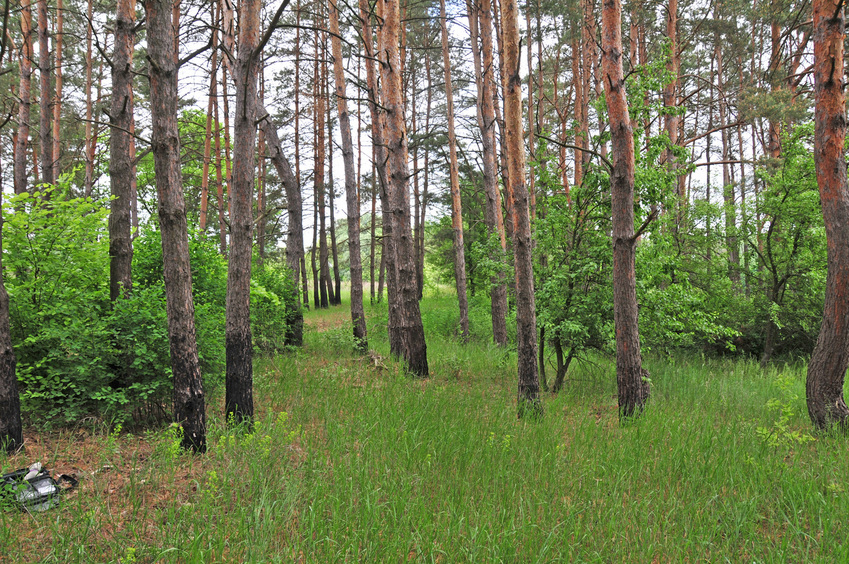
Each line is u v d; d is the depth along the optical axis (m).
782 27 14.54
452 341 14.95
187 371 5.09
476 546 3.52
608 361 11.01
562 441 5.94
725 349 12.80
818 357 6.39
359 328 12.58
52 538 3.49
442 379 9.62
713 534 3.86
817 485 4.64
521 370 6.97
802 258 11.15
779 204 10.84
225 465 4.71
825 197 6.22
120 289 6.69
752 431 5.96
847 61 9.59
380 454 5.16
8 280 6.12
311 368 9.65
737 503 4.21
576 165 16.31
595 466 5.05
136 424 6.11
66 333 5.64
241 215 5.89
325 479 4.52
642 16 15.07
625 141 6.96
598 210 8.80
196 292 7.99
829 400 6.31
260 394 7.54
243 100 5.83
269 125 12.81
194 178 22.69
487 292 19.95
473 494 4.43
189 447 5.07
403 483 4.42
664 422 6.40
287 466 4.75
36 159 19.48
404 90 22.27
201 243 8.30
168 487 4.33
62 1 15.91
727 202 12.19
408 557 3.60
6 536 3.39
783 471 4.84
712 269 12.45
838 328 6.20
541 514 4.11
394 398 7.36
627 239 6.97
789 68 14.20
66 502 3.95
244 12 5.85
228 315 5.90
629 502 4.30
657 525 3.91
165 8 4.95
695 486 4.66
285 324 11.58
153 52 4.90
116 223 6.72
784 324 11.48
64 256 6.52
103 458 4.76
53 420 5.53
